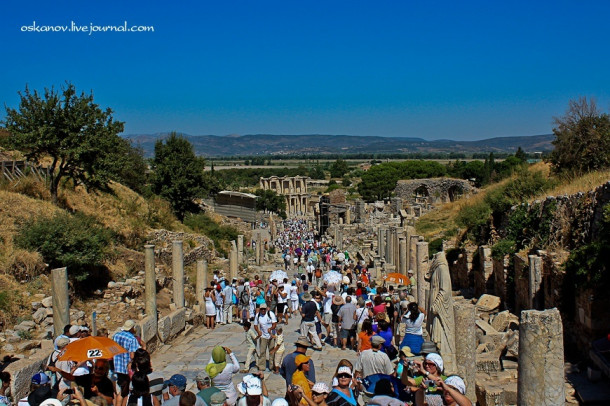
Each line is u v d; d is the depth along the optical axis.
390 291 24.75
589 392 13.41
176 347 21.00
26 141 29.50
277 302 24.98
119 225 36.16
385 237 48.66
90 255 25.00
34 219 25.41
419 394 9.47
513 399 13.26
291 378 11.84
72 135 30.09
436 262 13.14
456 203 55.56
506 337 16.84
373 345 11.79
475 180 98.06
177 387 10.76
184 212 55.75
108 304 24.41
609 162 32.41
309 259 42.97
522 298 21.53
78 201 35.31
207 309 24.92
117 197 41.31
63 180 36.28
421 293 23.52
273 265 52.78
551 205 22.23
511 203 28.89
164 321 21.08
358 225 70.38
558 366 7.52
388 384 10.24
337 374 9.97
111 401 11.35
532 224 23.62
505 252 23.84
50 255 23.92
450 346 12.58
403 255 33.16
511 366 15.23
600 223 16.72
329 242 68.31
